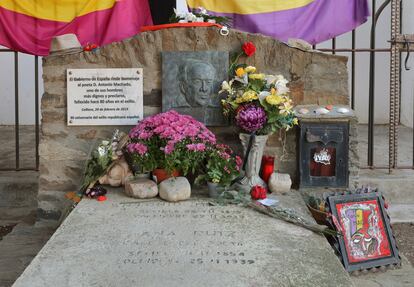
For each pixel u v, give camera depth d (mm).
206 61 3873
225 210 3225
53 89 3936
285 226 2973
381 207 3488
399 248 3893
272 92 3469
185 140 3461
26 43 4684
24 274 2350
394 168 4965
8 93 8734
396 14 4695
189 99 3863
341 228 3303
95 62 3918
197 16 4109
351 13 4691
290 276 2355
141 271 2375
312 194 3686
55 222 4004
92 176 3639
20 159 5984
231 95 3648
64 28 4645
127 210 3217
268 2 4648
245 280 2303
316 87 3924
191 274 2346
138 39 3891
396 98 4844
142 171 3648
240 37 3887
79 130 3957
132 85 3914
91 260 2488
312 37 4691
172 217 3084
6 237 3816
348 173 3801
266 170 3723
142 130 3549
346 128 3760
